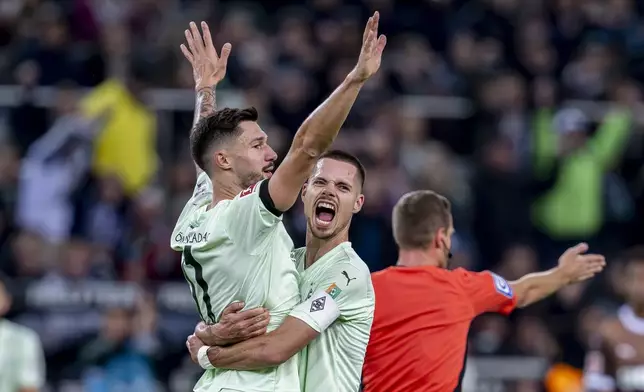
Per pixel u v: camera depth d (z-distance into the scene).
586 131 28.11
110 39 27.83
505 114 27.98
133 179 25.25
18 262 23.06
